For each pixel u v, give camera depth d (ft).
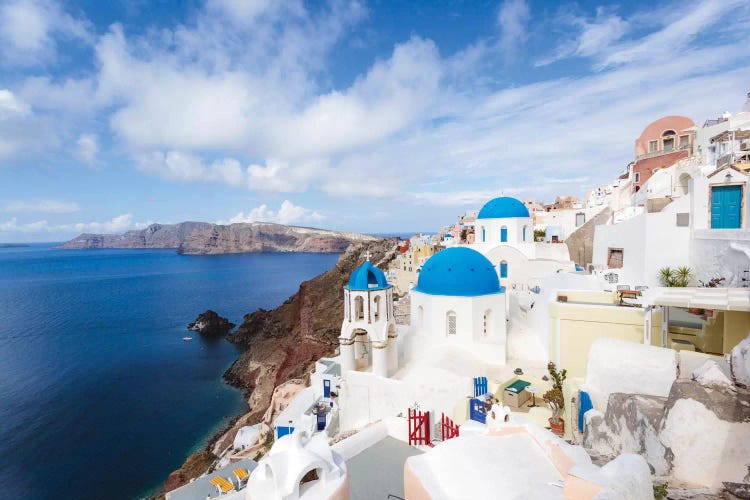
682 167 107.76
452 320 83.56
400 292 245.65
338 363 119.24
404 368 84.74
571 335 61.87
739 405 26.78
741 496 23.45
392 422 46.09
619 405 37.14
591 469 18.70
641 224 83.25
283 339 265.95
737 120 115.75
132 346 287.28
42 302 466.70
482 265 86.89
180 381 219.00
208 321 328.70
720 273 61.36
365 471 39.22
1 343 295.07
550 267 120.78
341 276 304.91
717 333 50.55
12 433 161.07
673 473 28.32
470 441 26.30
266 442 123.95
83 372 232.32
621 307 58.39
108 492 124.98
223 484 80.64
